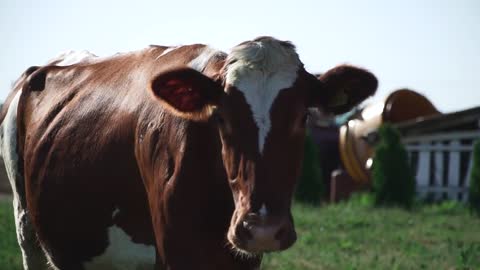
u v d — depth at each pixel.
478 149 20.34
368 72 5.83
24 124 7.95
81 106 7.11
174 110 5.66
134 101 6.46
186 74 5.46
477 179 20.22
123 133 6.43
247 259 5.94
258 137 5.32
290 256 11.88
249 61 5.48
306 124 5.59
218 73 5.73
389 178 21.34
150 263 6.42
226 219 5.81
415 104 25.97
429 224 16.91
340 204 21.58
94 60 7.89
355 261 11.65
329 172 30.34
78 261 7.10
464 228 16.50
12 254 11.71
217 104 5.54
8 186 24.80
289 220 5.31
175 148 5.86
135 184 6.33
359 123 25.44
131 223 6.43
